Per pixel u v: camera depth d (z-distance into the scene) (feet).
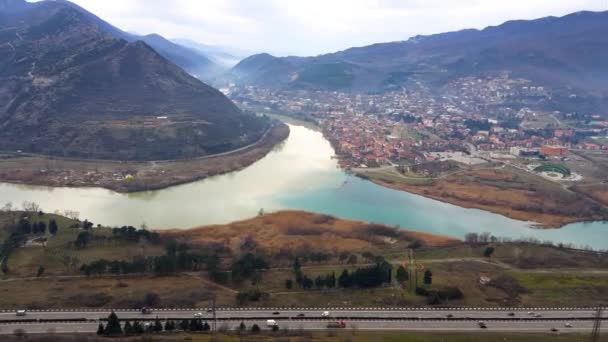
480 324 597.93
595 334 563.07
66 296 628.69
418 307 640.99
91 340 504.02
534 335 571.69
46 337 507.30
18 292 640.58
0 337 508.53
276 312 612.70
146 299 623.36
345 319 602.85
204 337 526.98
